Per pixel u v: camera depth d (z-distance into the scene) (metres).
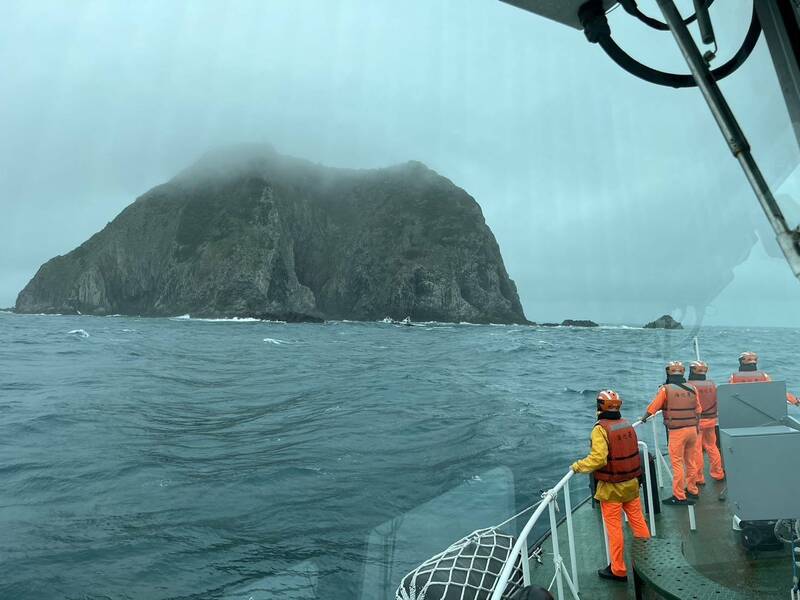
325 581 3.51
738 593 1.65
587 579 3.32
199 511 6.80
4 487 8.42
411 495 4.49
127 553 5.71
